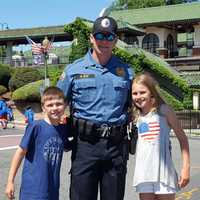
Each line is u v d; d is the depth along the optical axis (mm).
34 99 37031
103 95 5051
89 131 5043
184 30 59594
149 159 5180
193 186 10414
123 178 5168
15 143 20016
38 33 60031
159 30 57812
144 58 31859
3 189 9773
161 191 5164
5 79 51375
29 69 46594
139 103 5230
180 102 32906
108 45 5066
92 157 5062
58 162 5250
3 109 28188
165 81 33188
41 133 5156
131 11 59562
